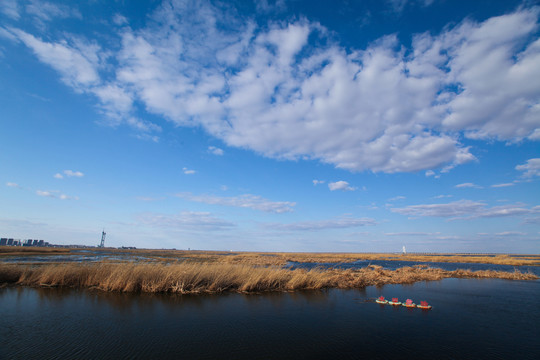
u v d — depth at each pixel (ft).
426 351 27.73
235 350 27.17
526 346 29.35
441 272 108.68
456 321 38.96
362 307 46.88
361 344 29.43
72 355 25.09
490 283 81.76
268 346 28.37
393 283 78.84
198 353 26.21
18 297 49.19
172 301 48.24
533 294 62.34
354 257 289.33
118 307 43.11
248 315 40.32
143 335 30.91
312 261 199.31
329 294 59.06
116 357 24.82
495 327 36.29
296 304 48.39
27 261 120.37
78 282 61.00
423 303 47.06
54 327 33.14
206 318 38.32
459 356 26.55
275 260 174.81
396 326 36.22
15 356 24.66
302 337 31.24
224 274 63.77
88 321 35.73
